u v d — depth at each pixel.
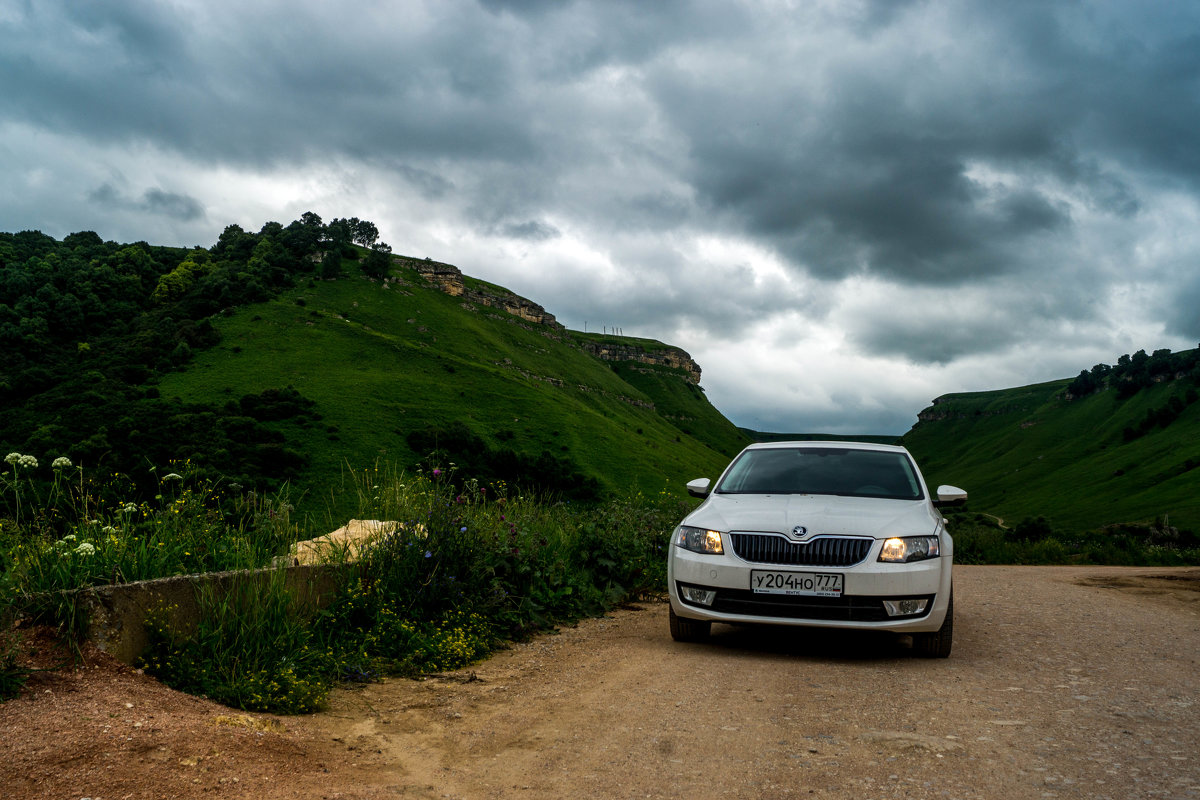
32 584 3.28
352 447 78.62
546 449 97.44
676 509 10.03
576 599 7.14
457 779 2.69
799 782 2.64
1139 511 121.81
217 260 156.75
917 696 3.93
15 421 72.25
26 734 2.43
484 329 165.00
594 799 2.49
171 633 3.54
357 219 180.25
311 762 2.72
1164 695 4.03
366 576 5.25
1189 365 195.88
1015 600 8.97
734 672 4.53
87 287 123.44
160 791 2.22
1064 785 2.60
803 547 4.90
